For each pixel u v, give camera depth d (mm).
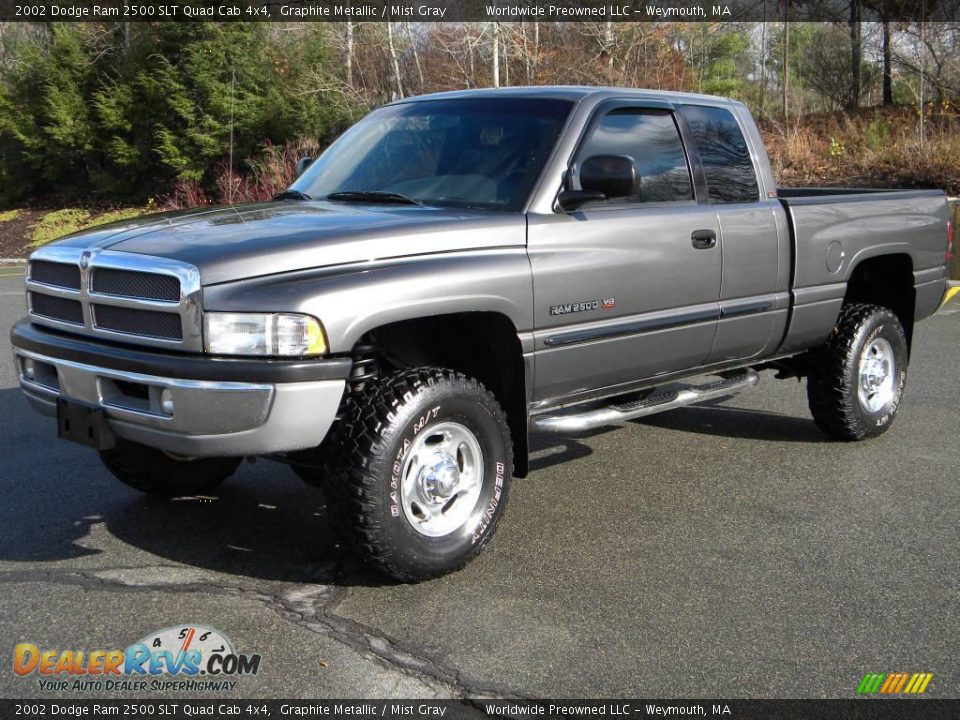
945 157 19125
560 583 4062
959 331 10375
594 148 4668
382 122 5223
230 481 5461
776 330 5570
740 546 4492
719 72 28875
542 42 21828
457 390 3988
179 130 26906
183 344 3592
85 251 3918
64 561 4277
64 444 6160
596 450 6098
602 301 4555
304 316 3557
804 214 5605
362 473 3732
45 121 29141
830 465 5781
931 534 4656
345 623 3682
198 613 3760
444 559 3992
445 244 4012
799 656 3455
